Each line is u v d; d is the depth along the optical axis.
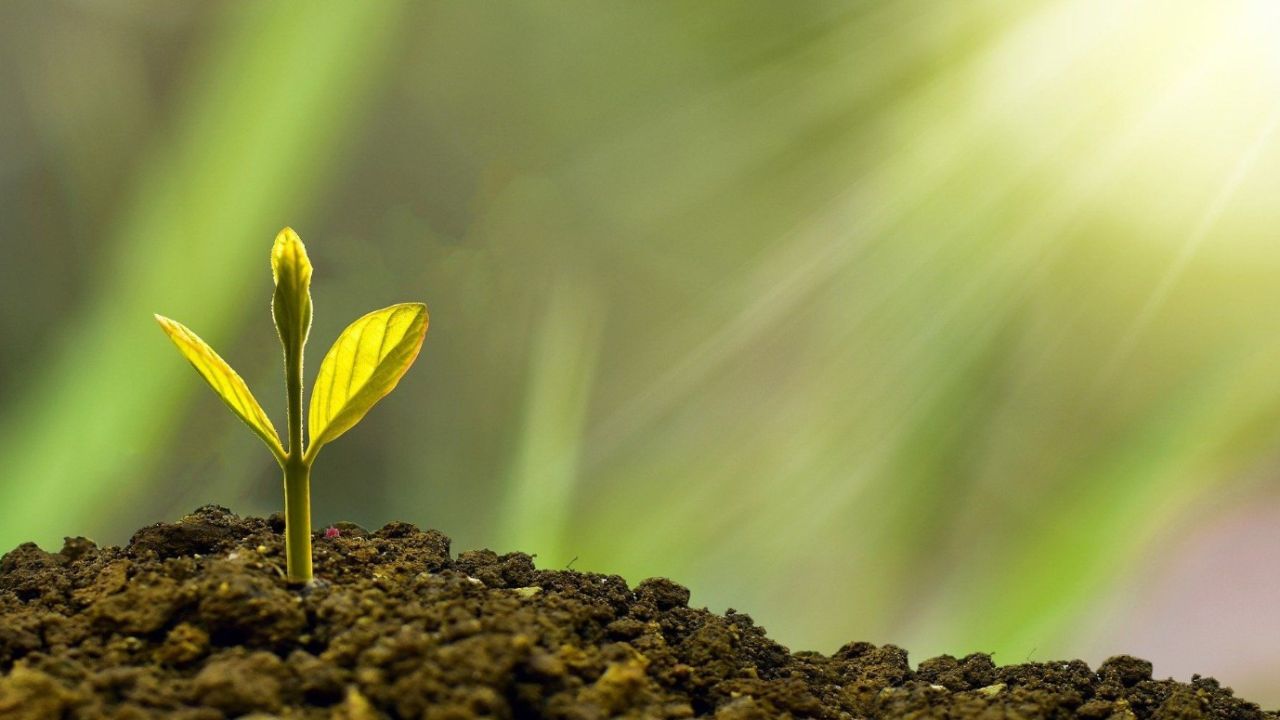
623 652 0.85
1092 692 0.89
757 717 0.84
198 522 0.89
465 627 0.84
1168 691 0.89
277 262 0.85
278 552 0.87
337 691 0.82
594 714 0.83
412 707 0.82
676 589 0.90
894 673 0.90
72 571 0.88
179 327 0.84
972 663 0.91
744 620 0.90
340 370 0.85
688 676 0.86
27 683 0.81
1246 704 0.88
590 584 0.90
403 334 0.85
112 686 0.82
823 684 0.88
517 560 0.90
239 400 0.85
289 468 0.86
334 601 0.85
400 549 0.90
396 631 0.84
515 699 0.83
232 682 0.82
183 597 0.84
